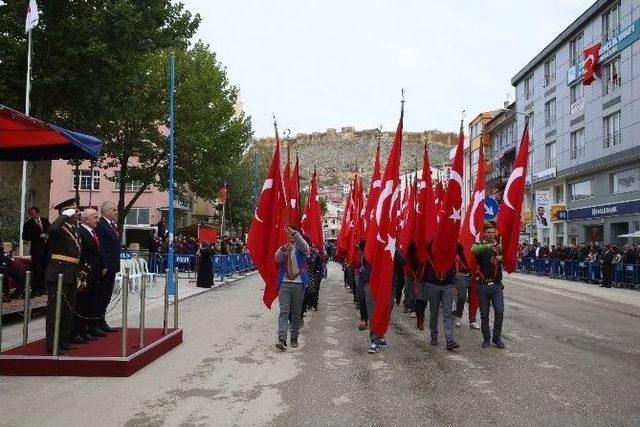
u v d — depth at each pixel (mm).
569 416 5688
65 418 5449
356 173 18250
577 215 37188
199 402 6062
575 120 38000
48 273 7566
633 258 24375
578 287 24594
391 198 9242
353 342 9922
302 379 7141
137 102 27891
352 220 17781
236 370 7605
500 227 10961
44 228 12664
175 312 9797
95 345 8172
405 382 7027
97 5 20578
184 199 34562
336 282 26938
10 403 5914
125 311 7305
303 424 5371
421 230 11203
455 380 7152
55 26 20172
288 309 9250
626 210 31203
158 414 5621
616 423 5492
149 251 26672
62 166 46031
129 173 31609
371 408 5898
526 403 6129
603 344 10047
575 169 37625
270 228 10062
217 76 32781
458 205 9508
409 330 11344
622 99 31969
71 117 23250
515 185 10992
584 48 37094
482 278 9508
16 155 10281
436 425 5375
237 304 15859
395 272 13242
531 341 10211
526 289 23109
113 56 20719
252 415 5629
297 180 16031
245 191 52938
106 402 5996
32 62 20000
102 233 9016
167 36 23969
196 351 8938
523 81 47938
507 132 52781
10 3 19531
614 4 33094
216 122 32281
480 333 11047
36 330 10414
